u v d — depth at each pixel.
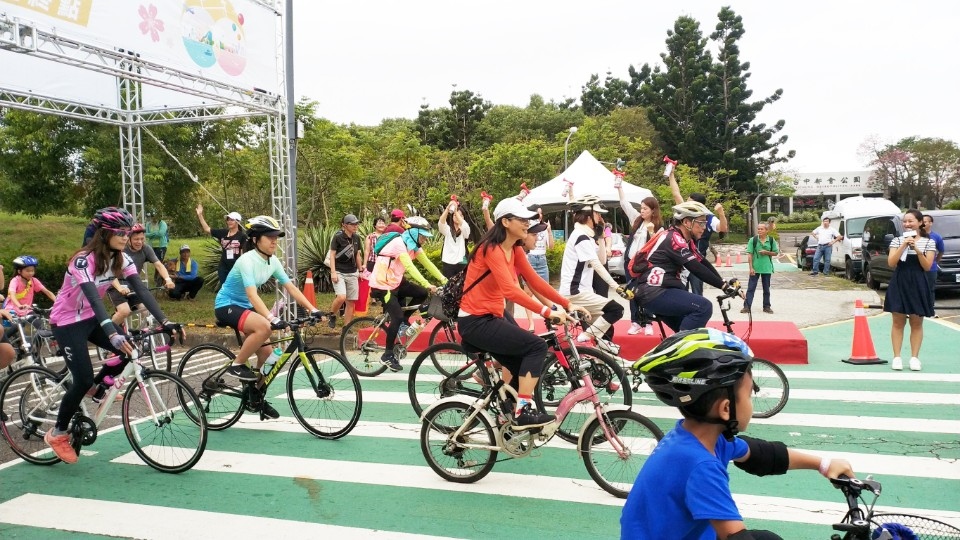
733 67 50.41
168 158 18.45
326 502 4.52
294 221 12.49
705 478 2.04
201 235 30.94
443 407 4.88
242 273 5.73
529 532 4.02
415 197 28.86
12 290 8.84
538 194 18.86
